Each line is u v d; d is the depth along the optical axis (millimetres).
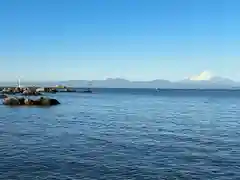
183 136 32500
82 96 152250
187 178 17703
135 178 17531
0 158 21484
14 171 18469
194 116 57094
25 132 33656
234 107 85062
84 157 22094
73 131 35000
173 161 21297
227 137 32094
